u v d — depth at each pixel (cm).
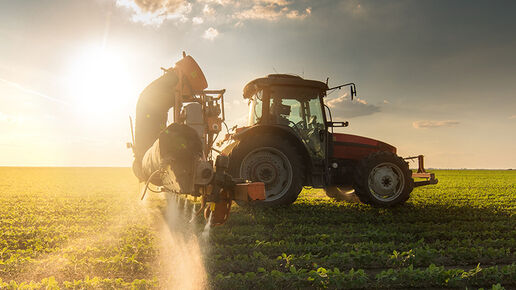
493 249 446
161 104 650
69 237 555
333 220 688
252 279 337
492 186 1645
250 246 475
